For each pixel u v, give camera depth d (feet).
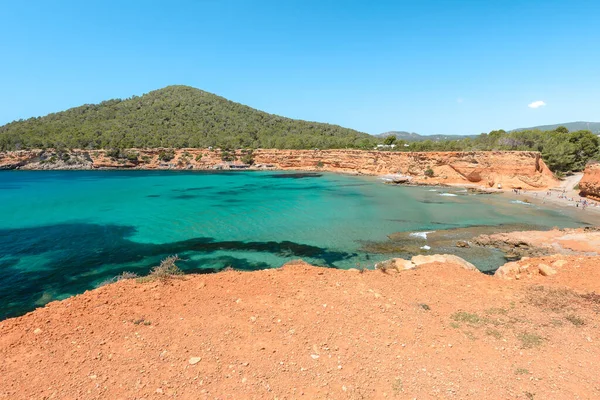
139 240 105.91
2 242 103.96
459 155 265.95
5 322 30.76
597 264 47.29
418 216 141.59
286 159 426.10
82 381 23.26
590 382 24.25
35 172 396.57
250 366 25.41
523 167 229.86
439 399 22.67
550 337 30.37
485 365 26.45
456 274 46.98
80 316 32.04
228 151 460.55
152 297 36.29
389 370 25.59
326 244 100.94
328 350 27.84
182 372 24.50
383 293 39.63
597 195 174.91
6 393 21.86
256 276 43.73
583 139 276.41
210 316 32.53
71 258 89.15
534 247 93.56
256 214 146.61
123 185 262.67
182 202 180.14
